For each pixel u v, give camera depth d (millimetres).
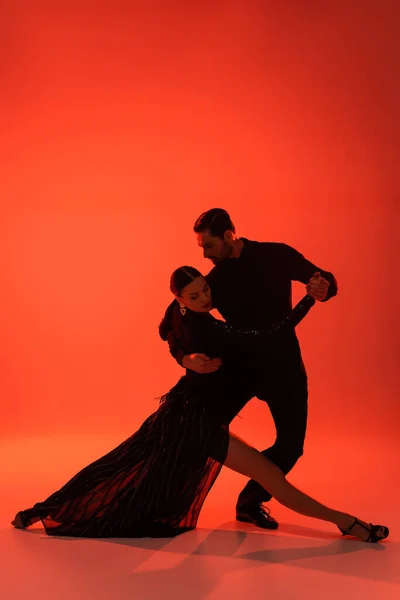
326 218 5914
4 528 3398
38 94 5820
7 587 2752
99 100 5848
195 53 5812
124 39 5789
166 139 5887
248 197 5922
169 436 3215
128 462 3273
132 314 5969
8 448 5059
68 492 3311
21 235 5949
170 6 5770
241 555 3047
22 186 5910
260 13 5777
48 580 2812
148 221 5949
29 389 5895
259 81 5832
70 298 5984
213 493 4008
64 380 5926
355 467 4492
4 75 5781
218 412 3246
